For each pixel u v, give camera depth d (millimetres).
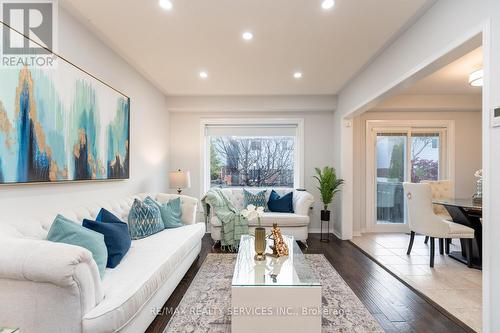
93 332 1323
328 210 4672
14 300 1314
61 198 2164
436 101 4691
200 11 2266
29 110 1815
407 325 1981
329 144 5055
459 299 2391
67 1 2111
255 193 4652
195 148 5035
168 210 3289
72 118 2234
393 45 2809
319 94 4770
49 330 1306
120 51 3021
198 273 2955
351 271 3057
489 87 1619
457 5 1896
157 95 4371
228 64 3400
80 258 1315
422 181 4621
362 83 3652
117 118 2980
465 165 4984
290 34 2650
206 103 4824
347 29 2557
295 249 2424
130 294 1559
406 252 3797
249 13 2295
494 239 1585
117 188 3057
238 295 1665
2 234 1480
